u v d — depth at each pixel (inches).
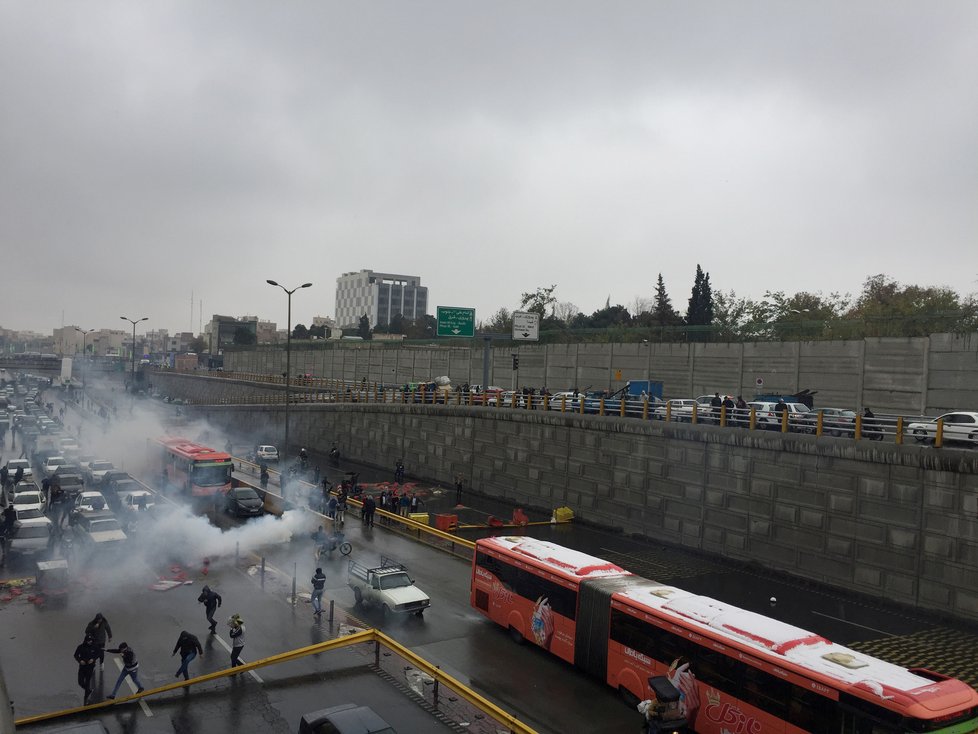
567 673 853.8
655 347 2346.2
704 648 687.7
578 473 1770.4
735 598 1155.9
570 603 856.9
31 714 705.6
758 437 1330.0
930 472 1088.8
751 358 2068.2
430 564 1317.7
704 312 3348.9
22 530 1249.4
